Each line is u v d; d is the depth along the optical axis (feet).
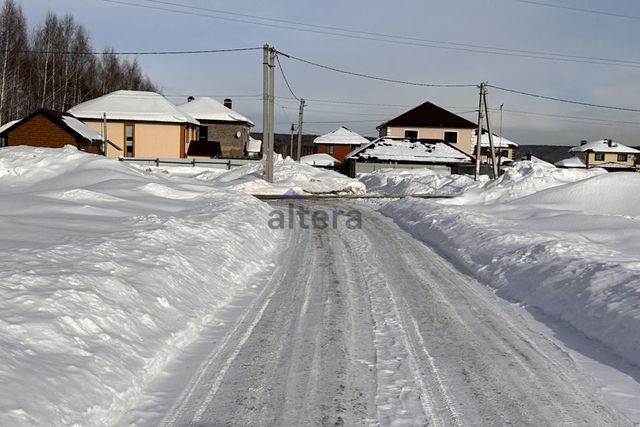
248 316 27.66
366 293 32.50
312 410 17.22
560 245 40.29
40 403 15.19
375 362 21.35
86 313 21.50
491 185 97.71
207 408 17.35
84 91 234.79
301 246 49.32
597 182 79.00
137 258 31.07
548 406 17.76
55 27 207.10
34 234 33.45
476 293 33.22
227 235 44.34
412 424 16.40
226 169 163.02
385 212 79.41
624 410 17.54
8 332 18.33
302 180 115.14
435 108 245.24
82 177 70.49
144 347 21.40
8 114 183.62
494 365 21.27
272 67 105.09
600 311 25.75
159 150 191.01
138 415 16.87
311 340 23.86
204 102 243.81
